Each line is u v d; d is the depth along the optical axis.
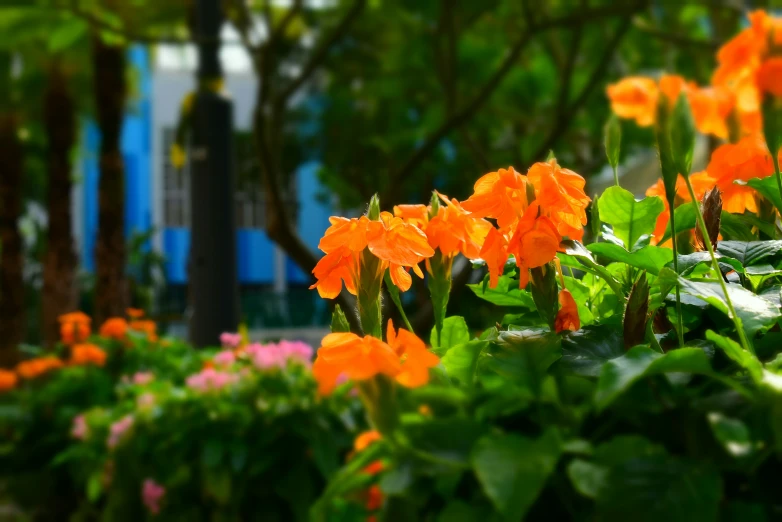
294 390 3.31
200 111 6.06
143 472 3.49
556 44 8.82
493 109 9.62
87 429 4.21
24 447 5.25
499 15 9.68
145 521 3.56
